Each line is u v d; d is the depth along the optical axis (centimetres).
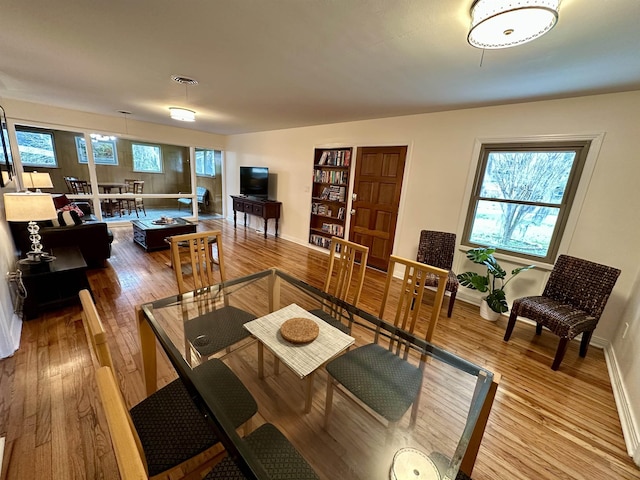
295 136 523
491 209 309
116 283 320
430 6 132
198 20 159
